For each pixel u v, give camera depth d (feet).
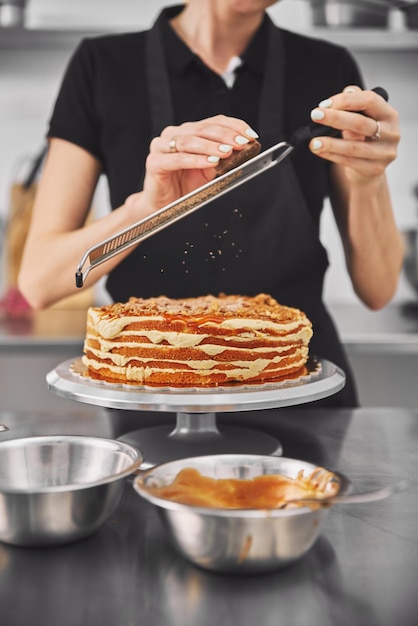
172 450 3.14
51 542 2.37
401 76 7.51
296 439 3.40
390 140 3.31
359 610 2.09
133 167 4.34
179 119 4.33
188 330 3.10
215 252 4.31
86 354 3.45
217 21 4.25
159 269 4.30
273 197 4.32
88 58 4.41
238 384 3.12
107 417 3.72
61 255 3.97
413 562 2.32
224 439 3.27
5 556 2.36
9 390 6.90
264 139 4.33
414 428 3.56
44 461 2.62
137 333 3.15
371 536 2.47
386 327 6.63
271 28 4.38
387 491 2.15
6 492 2.28
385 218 4.19
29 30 6.68
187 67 4.29
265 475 2.43
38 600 2.14
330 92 4.47
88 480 2.59
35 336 6.22
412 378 6.82
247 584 2.21
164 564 2.31
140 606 2.11
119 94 4.33
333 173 4.46
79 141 4.36
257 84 4.35
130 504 2.71
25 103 7.55
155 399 2.90
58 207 4.29
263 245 4.33
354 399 4.57
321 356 4.43
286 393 2.97
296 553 2.22
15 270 7.27
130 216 3.75
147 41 4.40
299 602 2.12
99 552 2.38
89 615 2.08
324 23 6.69
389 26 6.72
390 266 4.40
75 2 7.41
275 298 4.39
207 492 2.37
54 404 6.92
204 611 2.09
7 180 7.59
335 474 2.32
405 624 2.03
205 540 2.18
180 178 3.60
